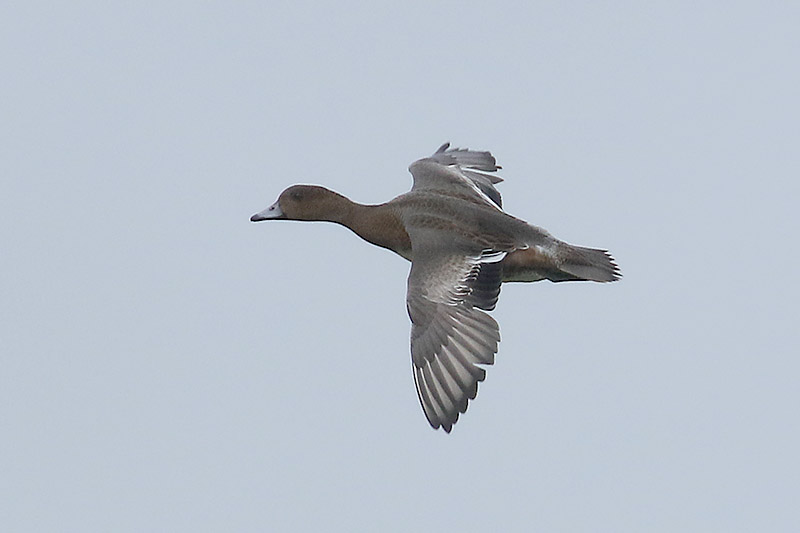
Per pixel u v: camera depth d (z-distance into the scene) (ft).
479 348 46.73
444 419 46.16
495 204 57.11
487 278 49.65
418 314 48.06
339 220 55.11
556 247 50.70
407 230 51.78
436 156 57.62
